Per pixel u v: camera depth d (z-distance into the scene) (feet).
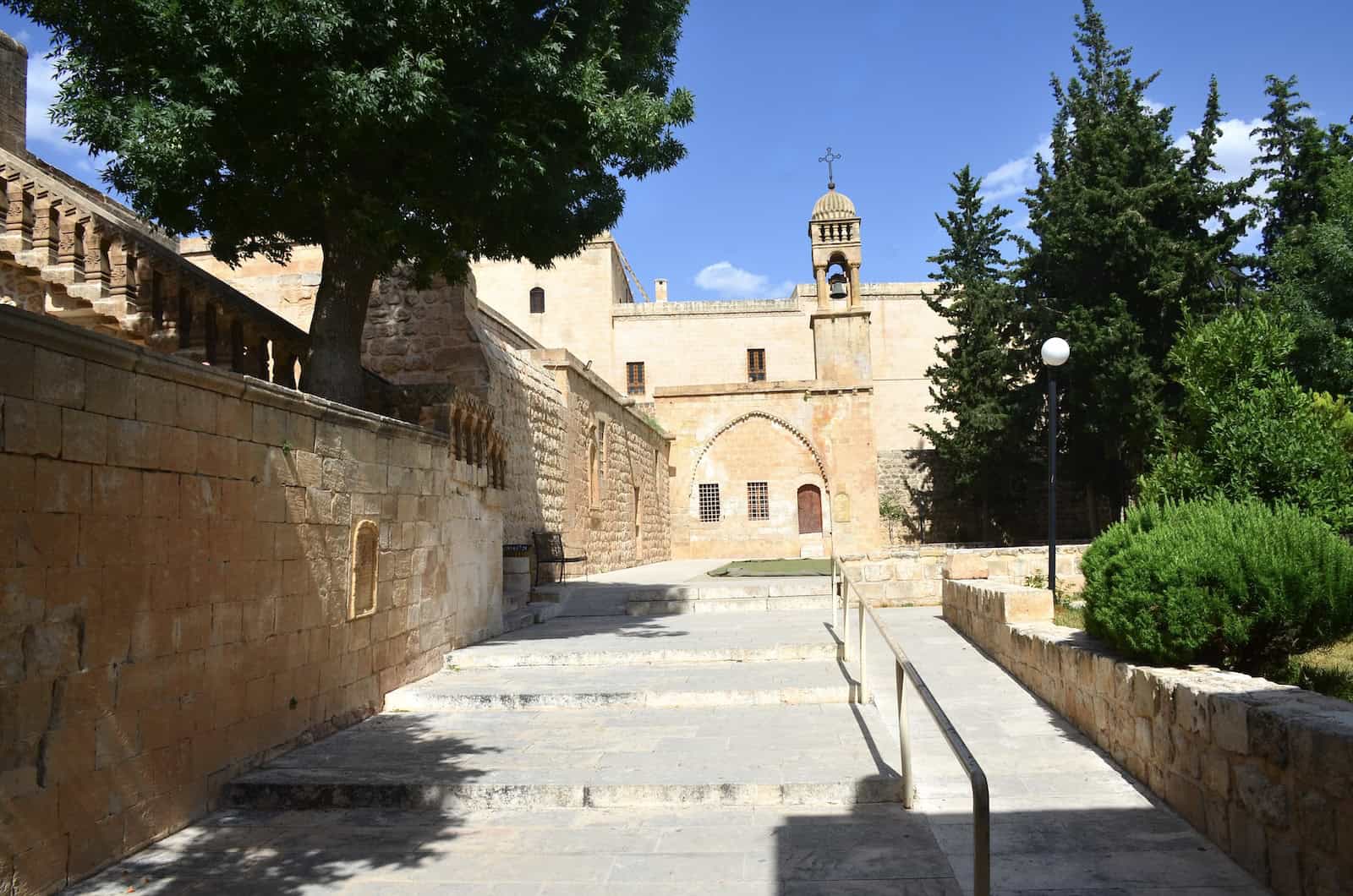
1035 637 29.55
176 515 18.47
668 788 19.30
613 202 38.14
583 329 147.84
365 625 27.14
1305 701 15.78
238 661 20.57
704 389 120.37
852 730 23.95
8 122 44.16
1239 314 40.29
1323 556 20.22
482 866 16.28
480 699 27.99
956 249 129.90
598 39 33.99
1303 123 101.86
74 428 15.71
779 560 110.63
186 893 15.08
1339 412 45.19
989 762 22.45
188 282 32.94
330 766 21.24
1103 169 90.99
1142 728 20.39
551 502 64.08
